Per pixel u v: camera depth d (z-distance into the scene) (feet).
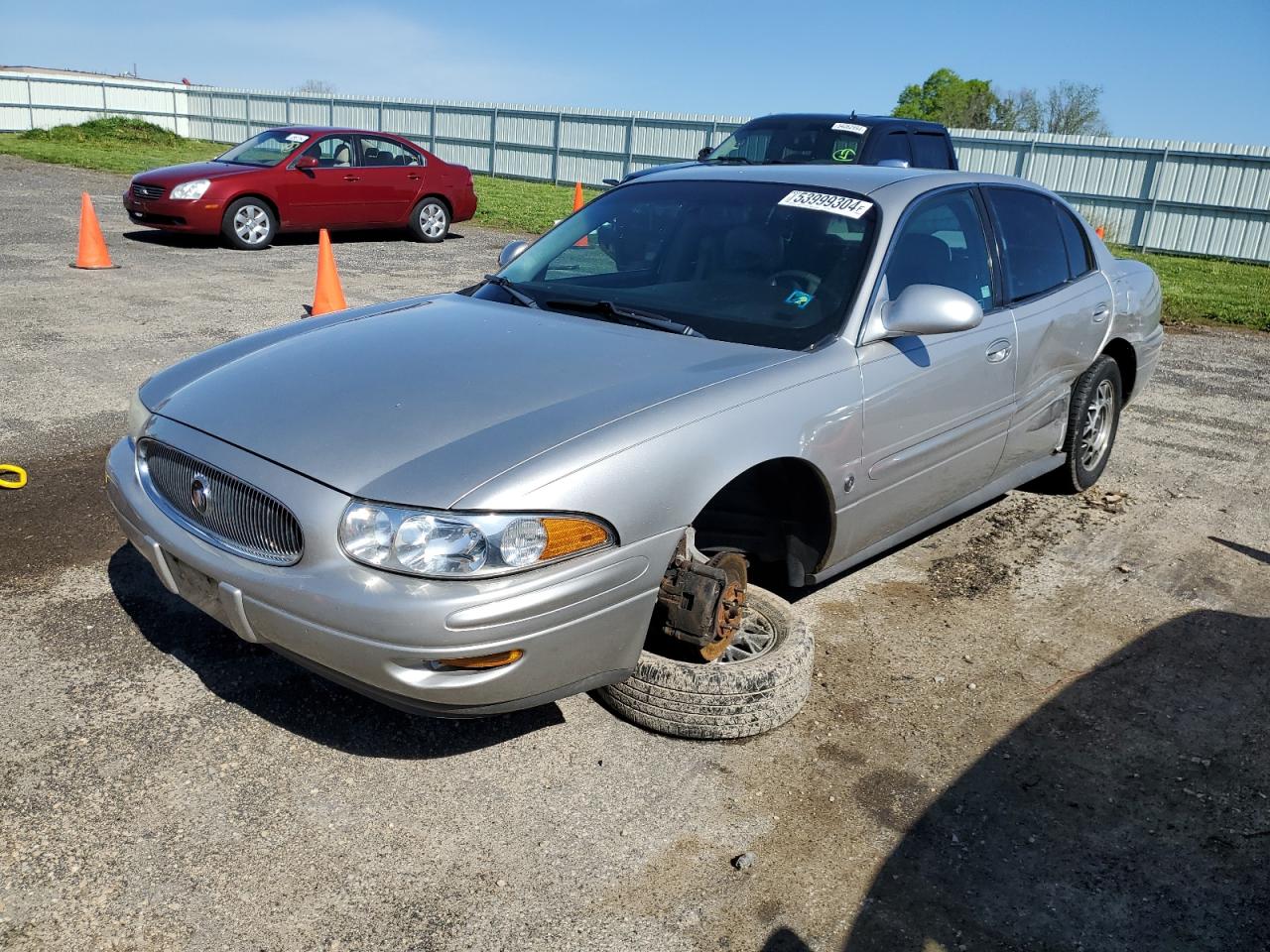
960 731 10.48
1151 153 67.51
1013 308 13.93
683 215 13.01
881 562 14.70
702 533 11.22
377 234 50.06
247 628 8.71
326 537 8.09
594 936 7.55
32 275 32.55
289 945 7.30
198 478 9.09
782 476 10.73
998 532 16.07
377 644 7.92
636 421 8.87
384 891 7.86
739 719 9.86
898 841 8.78
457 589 7.89
